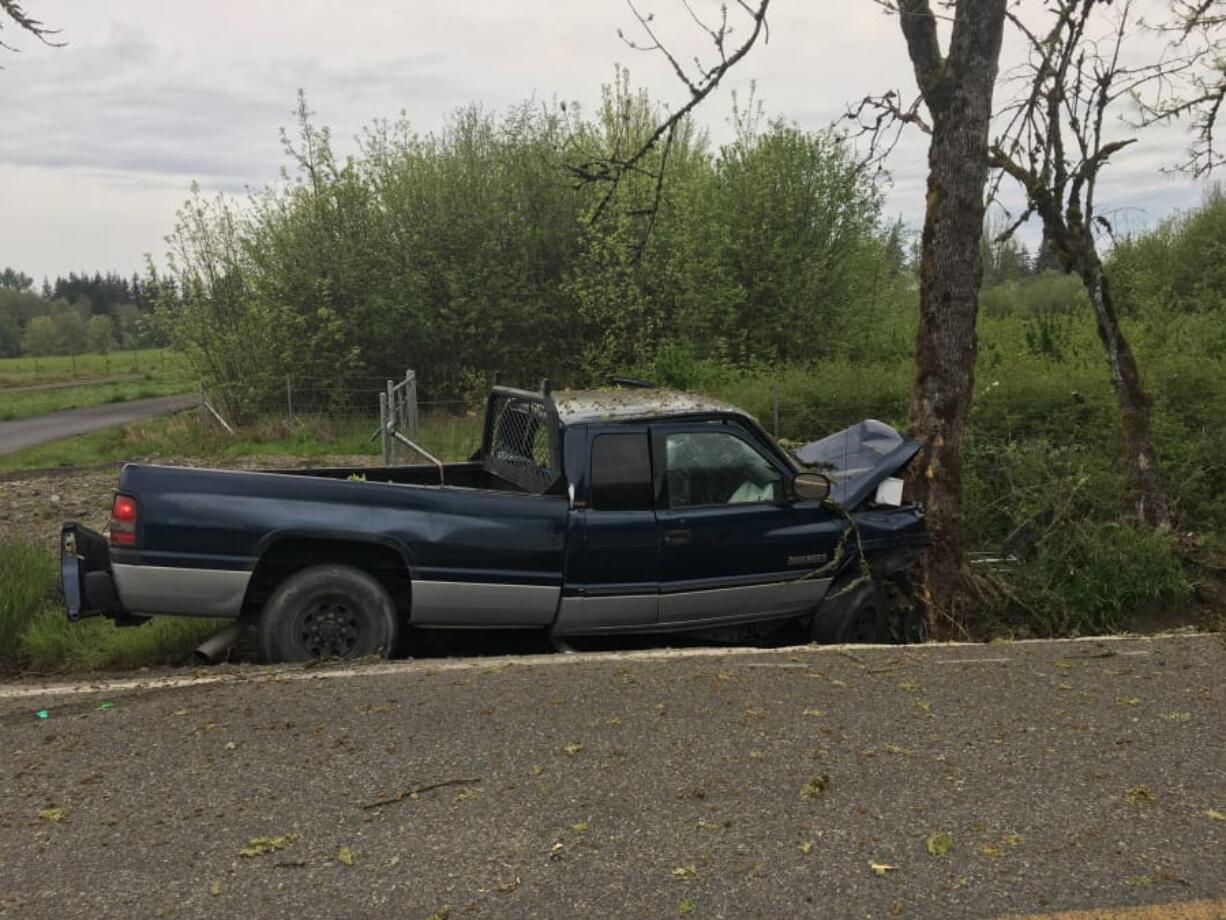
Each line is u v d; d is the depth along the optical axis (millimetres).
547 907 2693
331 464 14578
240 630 5352
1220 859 2928
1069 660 4949
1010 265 20172
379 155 22969
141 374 62000
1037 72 7340
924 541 6566
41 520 9547
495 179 23016
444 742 3797
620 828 3125
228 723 4000
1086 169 8000
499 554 5344
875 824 3150
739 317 21922
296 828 3133
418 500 5277
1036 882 2807
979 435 9844
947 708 4191
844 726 3973
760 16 5223
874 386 12383
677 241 20469
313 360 21109
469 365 22531
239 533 5023
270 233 21906
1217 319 17500
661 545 5586
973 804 3285
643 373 17297
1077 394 10422
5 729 3979
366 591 5250
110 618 5500
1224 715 4094
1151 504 8383
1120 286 19328
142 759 3656
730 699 4285
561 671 4703
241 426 20719
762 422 11961
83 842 3051
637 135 21953
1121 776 3500
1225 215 26078
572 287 21141
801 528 5957
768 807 3266
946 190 6801
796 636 6531
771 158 21781
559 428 5586
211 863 2926
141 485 4969
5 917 2654
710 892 2764
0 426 25281
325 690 4398
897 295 24500
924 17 6719
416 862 2928
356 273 21625
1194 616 7516
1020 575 7664
